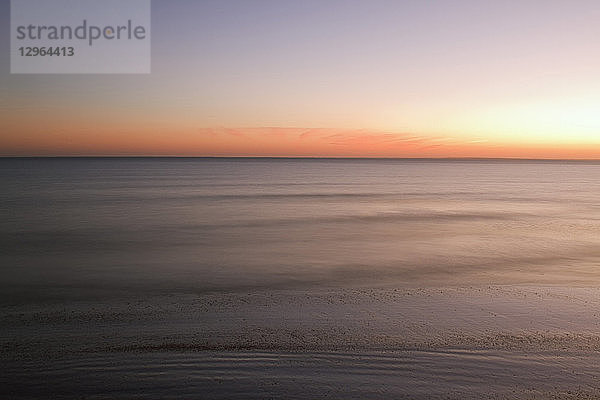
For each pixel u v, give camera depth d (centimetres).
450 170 17725
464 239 2402
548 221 3150
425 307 1206
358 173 13212
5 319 1088
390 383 780
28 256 1894
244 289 1391
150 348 911
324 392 747
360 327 1047
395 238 2423
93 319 1089
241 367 832
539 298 1298
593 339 980
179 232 2567
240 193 5450
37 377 785
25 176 9844
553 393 752
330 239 2377
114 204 4081
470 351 914
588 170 19625
